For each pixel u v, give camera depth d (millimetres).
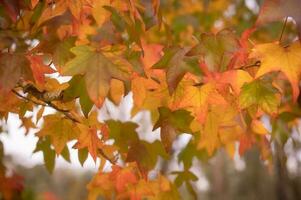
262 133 2211
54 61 1997
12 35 2152
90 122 2039
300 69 1906
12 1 1918
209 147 2172
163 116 2020
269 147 2350
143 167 2100
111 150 2088
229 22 3316
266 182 8344
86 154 2141
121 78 1912
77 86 1949
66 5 2023
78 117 2051
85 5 2035
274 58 1913
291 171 6617
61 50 2004
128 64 1919
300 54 1909
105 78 1904
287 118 2363
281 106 2338
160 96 2039
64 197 9289
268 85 1966
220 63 1941
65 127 2092
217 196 9312
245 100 1974
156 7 2076
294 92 1904
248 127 2121
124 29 2172
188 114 2014
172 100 2006
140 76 1968
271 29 2904
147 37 2357
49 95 2006
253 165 8602
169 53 1966
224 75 1959
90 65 1907
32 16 2078
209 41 1951
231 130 2252
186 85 1991
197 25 3070
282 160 2430
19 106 2033
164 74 2016
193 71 1952
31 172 8680
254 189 8562
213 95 1988
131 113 2182
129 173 2141
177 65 1957
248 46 1990
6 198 2617
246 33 1952
